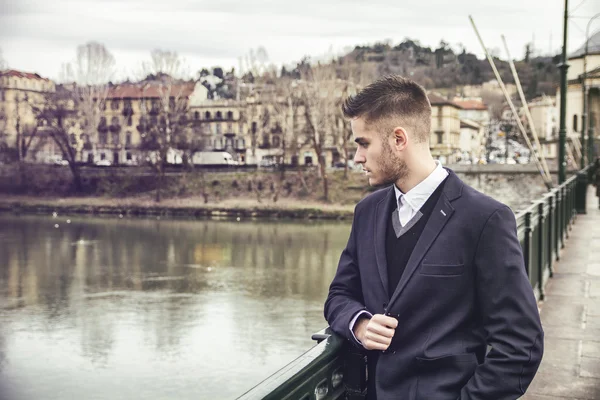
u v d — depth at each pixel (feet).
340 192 233.55
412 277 6.80
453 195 6.93
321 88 241.96
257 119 303.07
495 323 6.54
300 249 169.99
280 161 251.39
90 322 106.01
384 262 7.14
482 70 518.37
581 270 33.19
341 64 264.93
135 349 90.89
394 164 7.05
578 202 67.10
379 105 6.97
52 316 110.32
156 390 76.13
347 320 7.22
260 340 94.07
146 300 120.26
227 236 191.11
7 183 262.67
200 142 263.90
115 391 75.51
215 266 150.30
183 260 158.30
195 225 214.48
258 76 281.74
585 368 18.07
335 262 153.69
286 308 112.37
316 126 234.38
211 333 97.91
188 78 329.11
